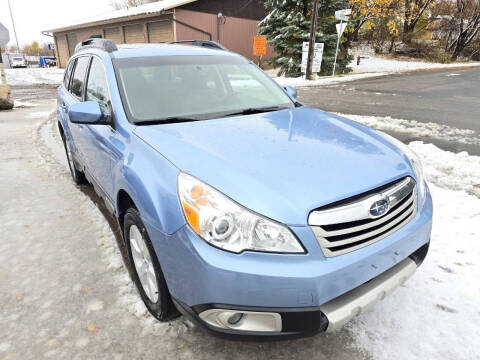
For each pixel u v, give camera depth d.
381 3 26.41
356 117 7.94
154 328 2.18
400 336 2.06
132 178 1.97
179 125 2.36
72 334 2.15
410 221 1.95
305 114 2.78
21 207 3.91
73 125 3.61
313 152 1.99
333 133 2.33
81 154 3.61
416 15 32.00
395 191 1.84
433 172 4.51
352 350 1.99
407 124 7.27
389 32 32.47
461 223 3.24
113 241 3.18
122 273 2.72
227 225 1.56
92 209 3.83
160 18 20.64
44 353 2.02
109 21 23.03
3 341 2.11
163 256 1.75
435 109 9.08
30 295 2.50
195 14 20.69
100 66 2.99
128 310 2.34
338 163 1.89
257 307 1.55
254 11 23.86
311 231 1.58
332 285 1.59
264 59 25.50
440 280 2.51
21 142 6.80
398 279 1.86
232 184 1.65
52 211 3.80
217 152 1.92
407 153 2.30
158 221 1.73
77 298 2.46
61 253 3.01
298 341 2.06
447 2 34.38
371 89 13.51
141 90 2.65
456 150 5.50
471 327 2.10
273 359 1.95
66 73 4.48
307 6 18.31
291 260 1.55
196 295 1.62
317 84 15.71
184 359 1.96
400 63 29.47
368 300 1.72
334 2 18.16
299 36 18.14
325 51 19.61
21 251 3.05
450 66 27.64
